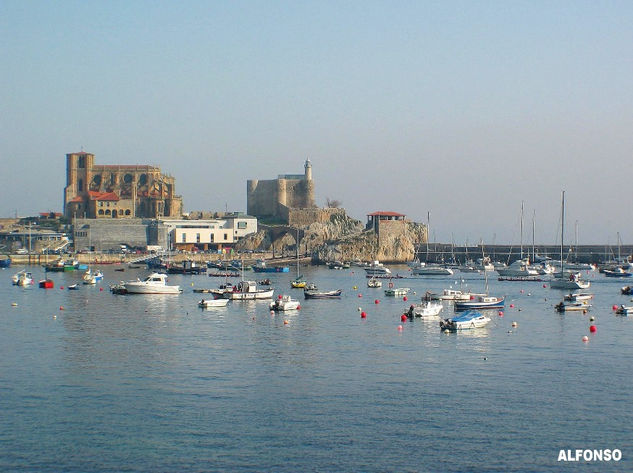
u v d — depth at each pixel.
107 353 102.44
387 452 65.12
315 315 146.88
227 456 64.25
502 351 105.00
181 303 169.75
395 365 95.25
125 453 64.81
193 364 95.38
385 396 80.50
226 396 80.31
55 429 70.06
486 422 72.19
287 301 157.50
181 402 78.06
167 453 64.81
